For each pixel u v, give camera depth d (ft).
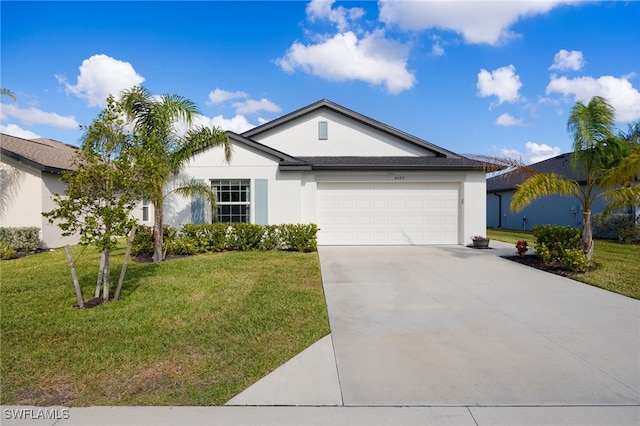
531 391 10.11
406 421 8.73
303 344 13.29
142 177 17.90
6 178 38.65
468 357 12.30
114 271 25.50
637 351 12.83
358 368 11.48
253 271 25.43
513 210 29.27
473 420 8.79
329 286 22.04
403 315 16.72
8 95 35.27
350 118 46.42
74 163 17.94
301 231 35.32
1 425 8.46
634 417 8.95
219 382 10.57
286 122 46.39
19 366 11.40
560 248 28.27
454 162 41.47
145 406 9.33
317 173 40.09
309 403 9.49
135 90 28.43
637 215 44.88
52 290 20.40
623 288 21.44
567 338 14.02
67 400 9.61
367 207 40.91
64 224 16.44
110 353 12.33
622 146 26.76
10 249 33.17
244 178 38.65
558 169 64.69
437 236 41.29
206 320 15.58
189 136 32.40
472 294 20.38
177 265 27.50
